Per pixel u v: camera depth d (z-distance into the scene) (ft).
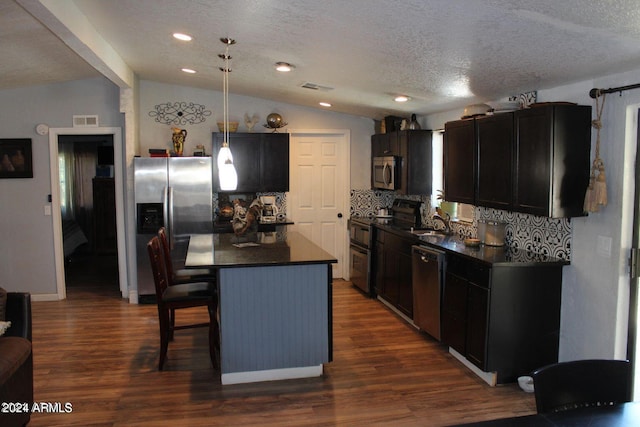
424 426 9.55
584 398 5.83
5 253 18.72
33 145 18.58
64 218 27.99
